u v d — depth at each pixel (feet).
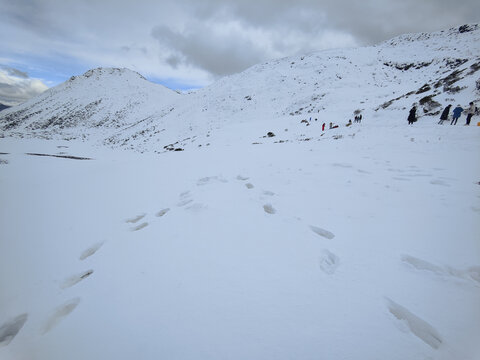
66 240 13.25
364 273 8.25
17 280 10.06
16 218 17.37
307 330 6.15
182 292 7.75
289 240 10.53
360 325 6.23
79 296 8.33
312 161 26.78
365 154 29.01
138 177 26.48
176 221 13.20
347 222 12.05
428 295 7.20
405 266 8.54
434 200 14.25
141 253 10.44
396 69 193.67
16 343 6.93
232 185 19.11
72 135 304.71
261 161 28.84
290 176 20.95
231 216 13.24
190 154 43.60
